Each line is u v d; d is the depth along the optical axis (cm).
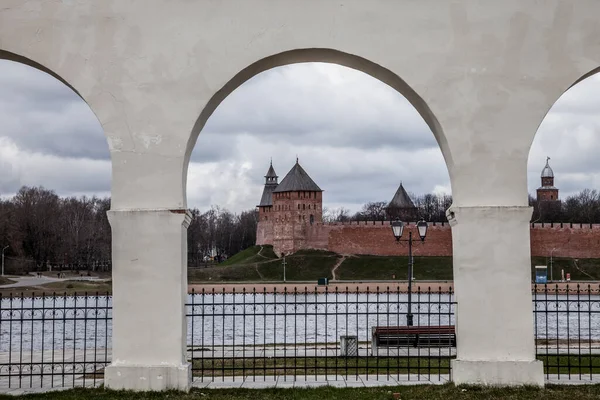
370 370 1327
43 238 9588
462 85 1092
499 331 1077
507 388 1049
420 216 12588
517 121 1089
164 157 1091
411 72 1092
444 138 1101
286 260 9338
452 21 1095
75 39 1098
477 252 1082
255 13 1095
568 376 1192
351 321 3222
